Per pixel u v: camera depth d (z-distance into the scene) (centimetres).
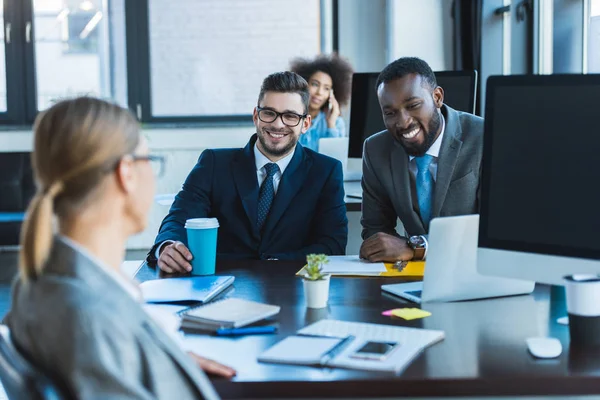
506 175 152
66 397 86
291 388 115
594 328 131
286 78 240
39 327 88
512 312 155
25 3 611
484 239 155
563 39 428
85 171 95
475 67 538
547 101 147
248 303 155
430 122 225
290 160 244
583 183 143
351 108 361
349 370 119
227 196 241
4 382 98
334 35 616
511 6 468
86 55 619
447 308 159
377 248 208
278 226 240
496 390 115
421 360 124
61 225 96
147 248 604
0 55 614
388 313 155
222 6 618
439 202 228
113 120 98
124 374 87
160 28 618
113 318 89
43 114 98
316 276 160
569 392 116
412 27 593
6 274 524
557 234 146
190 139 603
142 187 102
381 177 239
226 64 623
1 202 573
